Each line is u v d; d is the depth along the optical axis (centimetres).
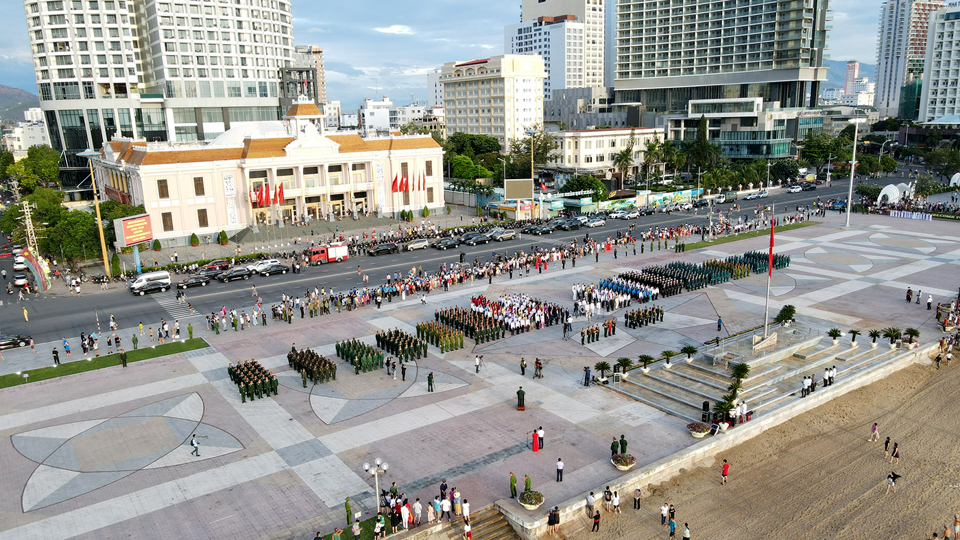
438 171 13375
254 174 11275
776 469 3925
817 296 7219
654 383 4966
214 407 4709
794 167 16675
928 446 4197
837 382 4916
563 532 3309
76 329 6556
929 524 3381
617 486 3581
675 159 16638
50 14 15662
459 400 4747
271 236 11075
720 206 13800
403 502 3291
